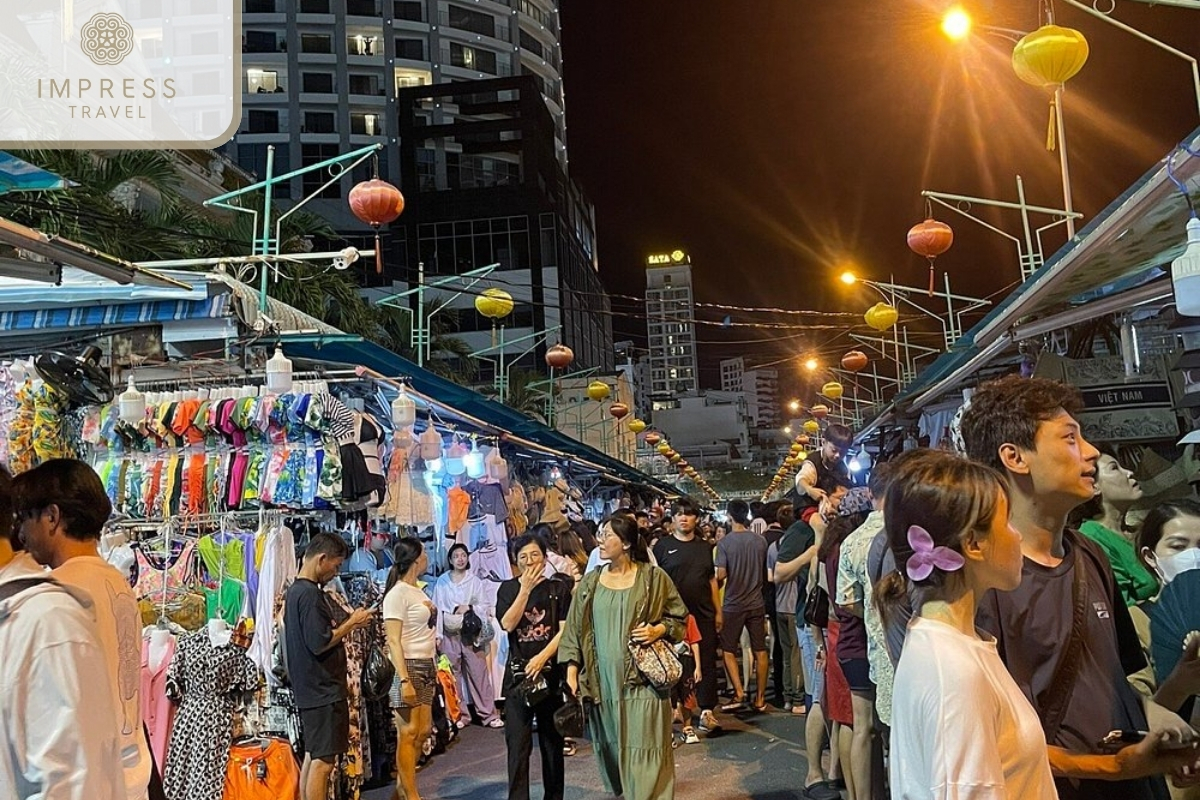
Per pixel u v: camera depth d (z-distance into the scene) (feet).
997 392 8.28
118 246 38.50
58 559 9.24
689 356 464.65
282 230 55.93
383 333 77.00
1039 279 16.24
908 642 6.33
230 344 22.24
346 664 18.25
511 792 18.33
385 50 209.15
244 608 19.81
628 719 16.52
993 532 6.33
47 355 18.99
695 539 26.68
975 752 5.67
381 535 27.04
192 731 17.03
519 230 172.35
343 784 19.47
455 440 31.12
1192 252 10.70
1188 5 17.08
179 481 20.20
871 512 15.64
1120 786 7.68
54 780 7.14
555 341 168.86
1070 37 18.54
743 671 31.76
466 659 29.94
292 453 20.29
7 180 13.65
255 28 200.23
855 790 15.76
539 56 240.53
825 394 67.41
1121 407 17.20
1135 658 8.17
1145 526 10.91
